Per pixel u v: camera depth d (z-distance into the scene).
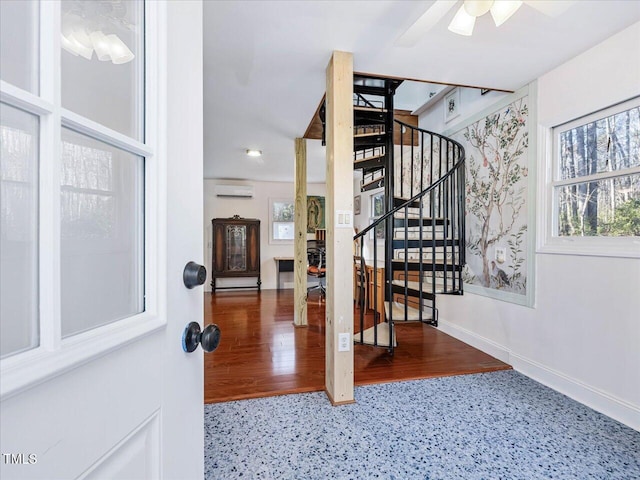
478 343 3.07
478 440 1.68
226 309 4.79
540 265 2.40
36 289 0.43
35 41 0.43
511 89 2.62
